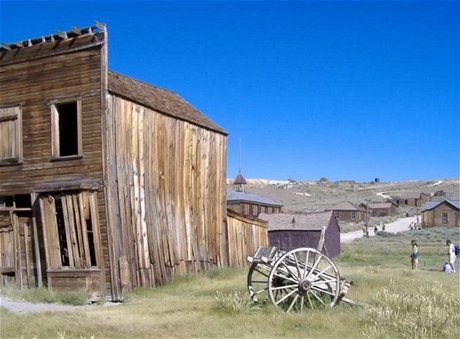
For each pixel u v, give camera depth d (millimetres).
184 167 27484
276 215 60250
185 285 24578
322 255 15539
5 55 24656
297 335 12141
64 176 22828
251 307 15461
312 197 171875
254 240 33031
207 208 29266
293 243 57094
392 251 59281
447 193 175500
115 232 22000
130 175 23438
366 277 23609
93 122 22406
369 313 13445
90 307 18750
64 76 23219
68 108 28453
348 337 11852
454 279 24781
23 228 24000
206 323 13609
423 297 14312
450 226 105562
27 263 23578
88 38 22781
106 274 21734
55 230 22234
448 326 12266
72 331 12898
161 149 25734
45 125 23500
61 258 23188
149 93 27641
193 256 27594
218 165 30562
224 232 30781
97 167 22172
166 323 13742
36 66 23906
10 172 24125
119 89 23484
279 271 15555
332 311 14641
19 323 13891
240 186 108812
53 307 18719
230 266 30781
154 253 24516
